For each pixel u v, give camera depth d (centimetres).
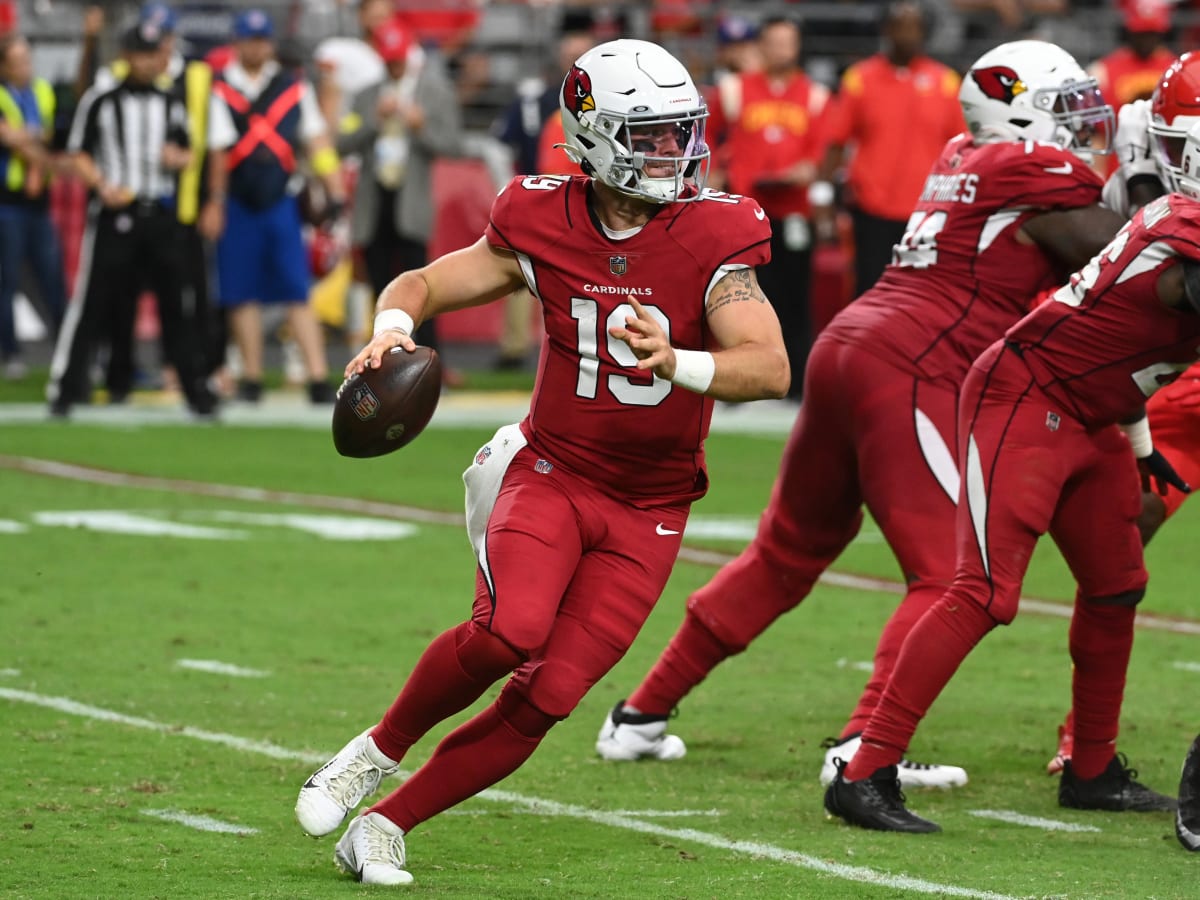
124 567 3250
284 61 6856
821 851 1772
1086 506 1922
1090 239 2038
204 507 3956
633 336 1547
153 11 4922
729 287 1647
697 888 1628
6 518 3719
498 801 1964
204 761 2047
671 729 2320
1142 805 1986
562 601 1675
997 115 2114
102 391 6031
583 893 1608
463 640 1612
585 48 5731
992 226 2083
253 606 2953
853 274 5106
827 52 7131
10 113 5706
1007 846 1812
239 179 5322
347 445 1666
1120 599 1950
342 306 6431
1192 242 1772
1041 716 2405
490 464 1716
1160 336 1820
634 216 1666
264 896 1574
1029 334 1873
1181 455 2252
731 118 5272
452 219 6800
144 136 4991
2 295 6009
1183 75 1897
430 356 1667
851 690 2533
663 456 1688
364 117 5531
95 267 5131
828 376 2131
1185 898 1617
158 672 2481
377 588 3134
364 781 1659
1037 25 7450
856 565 3550
